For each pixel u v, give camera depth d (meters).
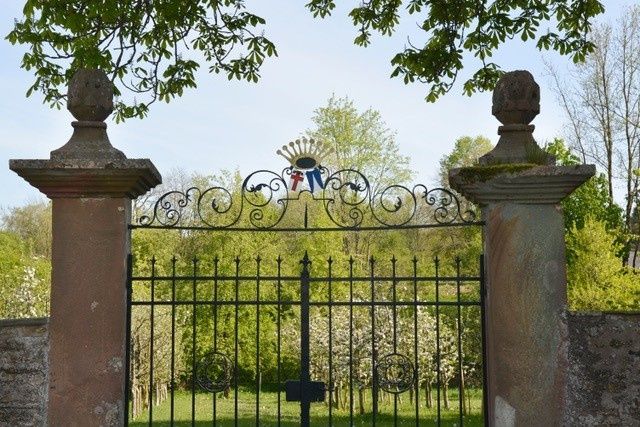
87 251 4.45
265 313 13.89
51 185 4.40
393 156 22.05
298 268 13.91
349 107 21.77
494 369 4.33
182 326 14.15
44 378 4.43
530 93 4.46
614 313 4.28
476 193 4.36
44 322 4.45
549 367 4.28
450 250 20.39
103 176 4.35
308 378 4.55
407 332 11.66
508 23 7.91
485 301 4.52
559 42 8.08
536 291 4.31
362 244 18.11
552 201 4.32
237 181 14.23
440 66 8.14
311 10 8.48
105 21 6.88
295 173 4.61
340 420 11.89
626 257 21.86
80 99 4.49
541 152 4.40
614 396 4.22
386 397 14.38
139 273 14.68
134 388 11.91
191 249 14.95
